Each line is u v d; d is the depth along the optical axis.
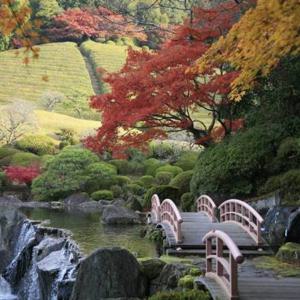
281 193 11.73
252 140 13.18
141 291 8.35
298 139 12.45
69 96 40.81
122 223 15.12
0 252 14.75
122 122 13.46
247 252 9.77
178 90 12.37
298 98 13.33
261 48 5.43
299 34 5.07
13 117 30.50
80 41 51.47
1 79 43.81
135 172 25.02
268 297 6.48
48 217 16.83
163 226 11.58
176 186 17.08
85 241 12.08
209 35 12.83
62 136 30.77
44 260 10.79
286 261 9.27
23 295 11.74
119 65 46.00
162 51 13.16
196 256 9.72
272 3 4.60
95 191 21.78
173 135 28.44
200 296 6.83
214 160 13.62
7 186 23.67
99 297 8.16
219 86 12.29
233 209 11.93
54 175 21.80
